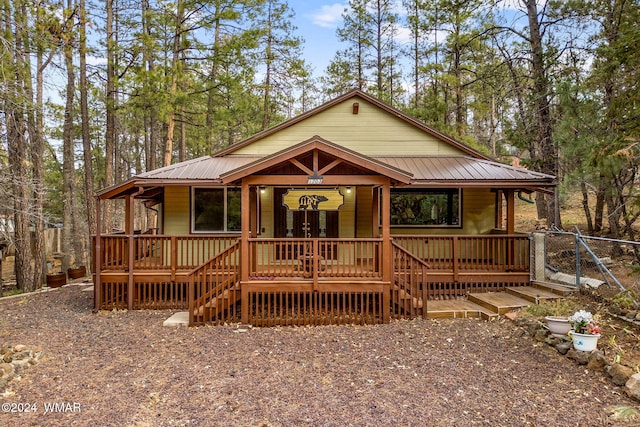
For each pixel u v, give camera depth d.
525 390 4.79
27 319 8.43
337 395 4.77
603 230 13.72
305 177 7.75
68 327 7.75
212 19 14.28
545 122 12.71
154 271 9.24
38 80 12.55
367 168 7.66
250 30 14.81
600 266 7.92
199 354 6.20
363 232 11.08
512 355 5.91
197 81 14.91
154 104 13.41
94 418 4.26
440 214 11.31
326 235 11.01
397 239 9.80
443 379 5.16
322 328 7.59
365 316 7.87
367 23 22.30
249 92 20.08
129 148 28.48
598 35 11.68
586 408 4.32
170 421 4.20
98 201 9.16
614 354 5.38
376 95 20.34
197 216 11.05
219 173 10.02
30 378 5.32
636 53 7.32
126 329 7.59
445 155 11.76
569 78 10.59
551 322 6.12
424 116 17.50
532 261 9.36
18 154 12.13
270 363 5.80
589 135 9.36
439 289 9.37
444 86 20.86
